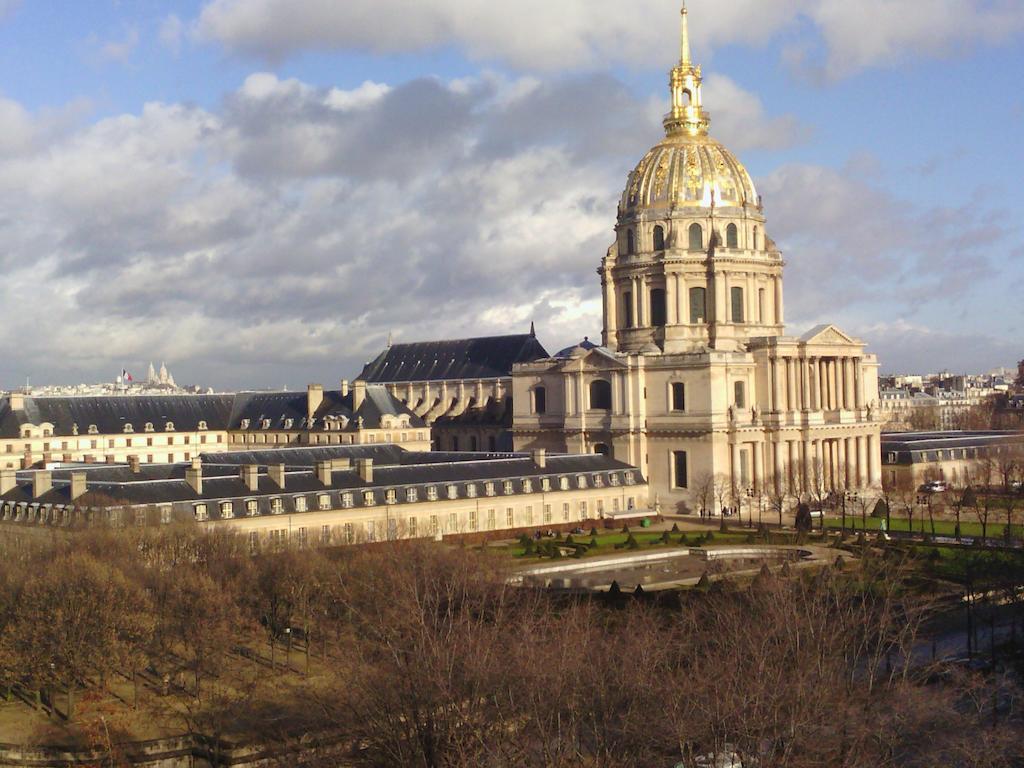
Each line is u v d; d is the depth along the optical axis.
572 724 113.25
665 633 148.12
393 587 165.88
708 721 106.06
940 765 108.00
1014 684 140.88
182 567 179.50
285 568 176.88
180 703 159.50
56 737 149.88
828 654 132.00
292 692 157.38
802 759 104.19
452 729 113.56
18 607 165.75
